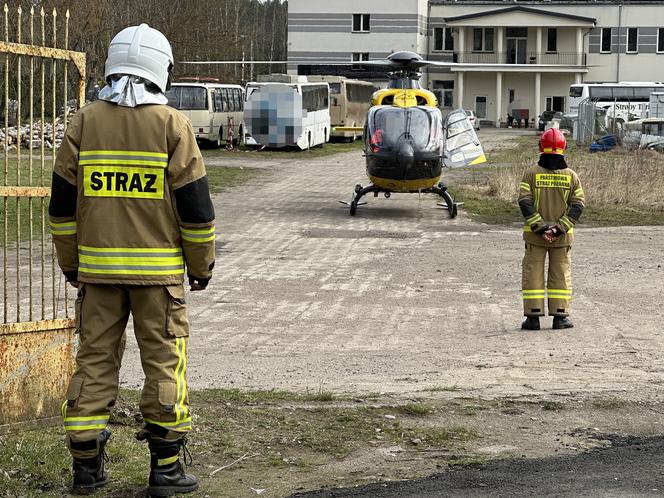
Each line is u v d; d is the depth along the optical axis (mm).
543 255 11945
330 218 24891
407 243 20656
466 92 91000
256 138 49750
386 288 15344
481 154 29000
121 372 9469
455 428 7301
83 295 5453
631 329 11844
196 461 6391
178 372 5449
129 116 5348
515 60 89812
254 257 18656
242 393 8359
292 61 89375
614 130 51312
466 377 9148
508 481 5949
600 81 90000
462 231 22609
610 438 7102
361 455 6617
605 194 27641
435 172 24969
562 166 11711
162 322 5391
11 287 13836
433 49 91375
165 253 5379
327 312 13305
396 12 88000
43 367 6902
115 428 7012
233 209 26516
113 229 5332
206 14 59219
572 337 11352
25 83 9539
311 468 6293
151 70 5438
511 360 9977
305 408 7805
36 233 18828
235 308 13570
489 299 14375
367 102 68812
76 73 7234
